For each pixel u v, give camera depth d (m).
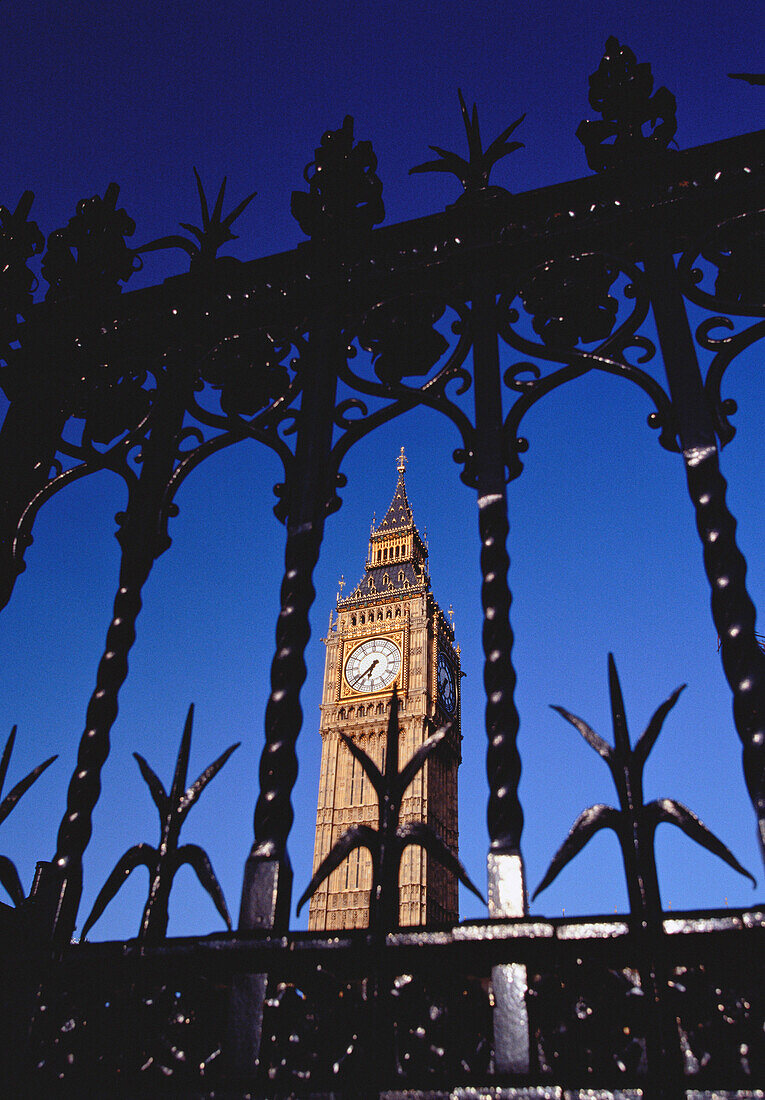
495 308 3.91
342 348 4.07
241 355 4.26
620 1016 2.35
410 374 4.02
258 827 2.96
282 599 3.41
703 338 3.59
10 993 2.87
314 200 4.46
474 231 4.13
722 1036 2.27
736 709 2.74
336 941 2.62
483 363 3.73
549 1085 2.29
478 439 3.53
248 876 2.86
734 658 2.83
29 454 4.41
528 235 4.01
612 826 2.54
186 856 2.93
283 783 3.03
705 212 3.87
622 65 4.27
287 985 2.63
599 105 4.22
